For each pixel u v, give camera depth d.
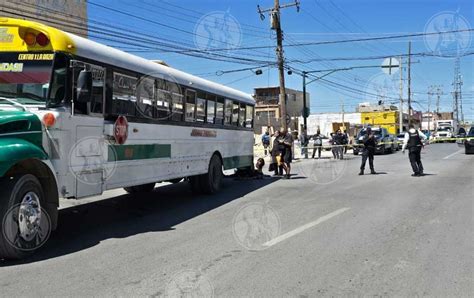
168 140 10.39
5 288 5.18
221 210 10.19
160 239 7.47
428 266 5.87
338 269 5.77
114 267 5.94
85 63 7.54
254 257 6.33
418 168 17.17
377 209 9.93
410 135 16.69
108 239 7.50
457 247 6.77
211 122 12.84
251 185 14.87
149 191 13.34
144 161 9.38
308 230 7.94
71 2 24.69
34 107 6.84
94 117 7.75
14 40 7.11
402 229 7.97
